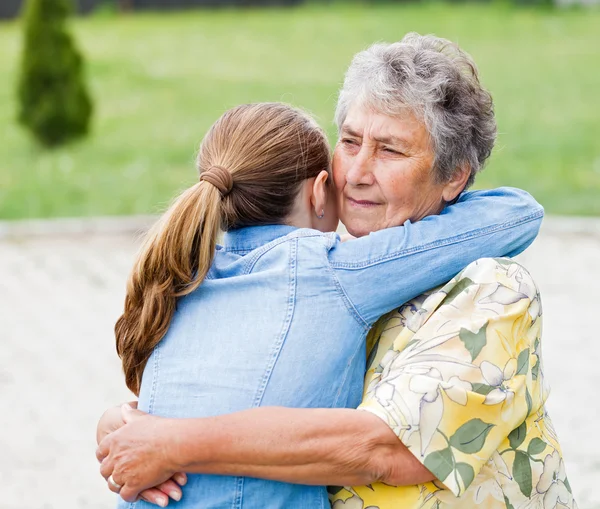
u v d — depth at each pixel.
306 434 2.40
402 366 2.54
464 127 2.83
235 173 2.70
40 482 6.09
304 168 2.76
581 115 18.64
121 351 2.74
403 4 27.86
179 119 19.12
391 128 2.79
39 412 7.21
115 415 2.80
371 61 2.84
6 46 24.30
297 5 28.70
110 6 28.53
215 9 28.91
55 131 17.67
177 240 2.60
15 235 12.67
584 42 23.64
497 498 2.63
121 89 20.94
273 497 2.51
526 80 20.88
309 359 2.53
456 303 2.61
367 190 2.87
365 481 2.45
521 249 2.86
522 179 15.49
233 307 2.62
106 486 6.06
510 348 2.57
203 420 2.45
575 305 9.57
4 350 8.54
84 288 10.43
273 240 2.72
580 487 5.80
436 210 2.94
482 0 27.66
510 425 2.52
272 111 2.78
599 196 14.59
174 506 2.52
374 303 2.62
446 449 2.42
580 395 7.32
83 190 15.54
